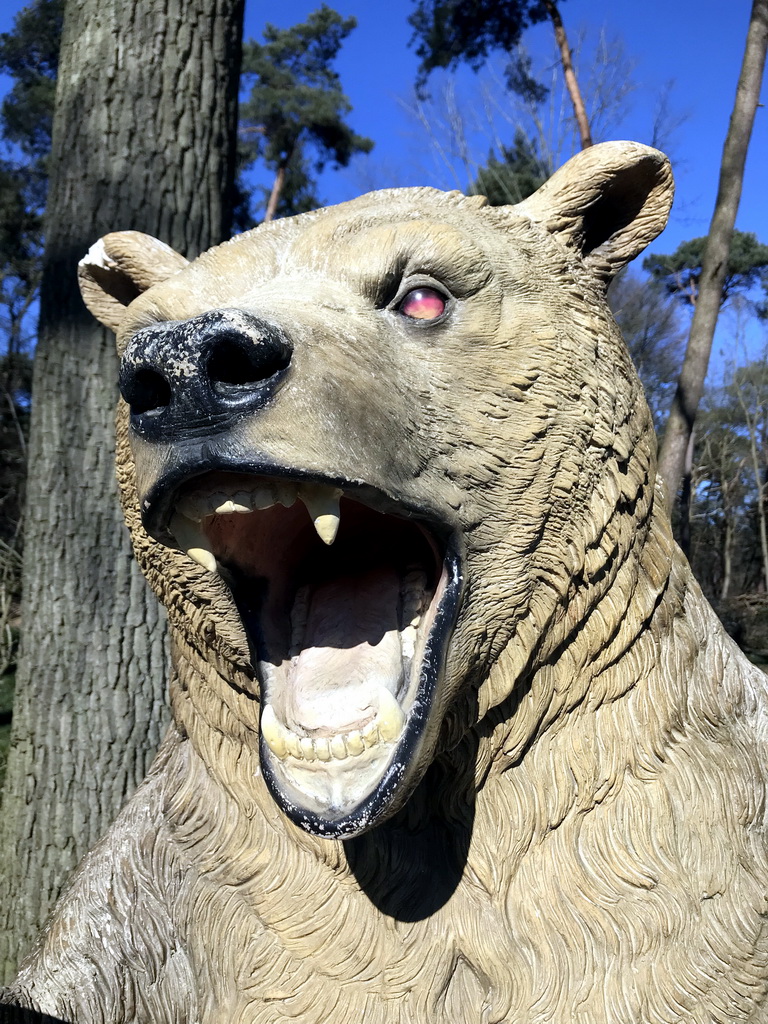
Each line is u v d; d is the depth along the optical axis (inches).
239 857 79.6
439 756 74.7
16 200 892.0
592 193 79.7
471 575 70.6
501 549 71.2
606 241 82.1
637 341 858.1
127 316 74.5
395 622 75.3
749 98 267.3
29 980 81.7
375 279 69.2
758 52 268.8
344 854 75.7
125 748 166.6
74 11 173.3
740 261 1445.6
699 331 263.3
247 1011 77.4
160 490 58.1
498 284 72.5
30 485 171.2
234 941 78.7
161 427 56.9
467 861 75.2
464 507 69.2
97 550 166.9
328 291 68.4
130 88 168.1
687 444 264.8
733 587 1549.0
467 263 70.7
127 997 80.0
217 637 77.6
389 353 67.0
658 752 74.9
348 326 65.1
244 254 73.0
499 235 75.9
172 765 87.3
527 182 608.4
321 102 1046.4
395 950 74.7
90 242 167.5
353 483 59.9
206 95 173.5
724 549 1544.0
